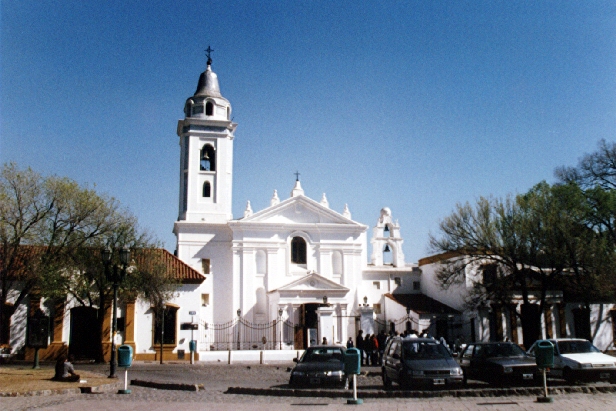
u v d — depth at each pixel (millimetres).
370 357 39250
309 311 51469
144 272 39750
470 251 44906
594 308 51625
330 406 16719
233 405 17000
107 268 27344
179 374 30875
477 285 45969
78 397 19203
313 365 22734
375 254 60406
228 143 56906
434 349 21750
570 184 47594
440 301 55125
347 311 53750
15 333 39750
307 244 55250
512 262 43531
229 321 52438
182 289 44469
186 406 16766
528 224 42250
